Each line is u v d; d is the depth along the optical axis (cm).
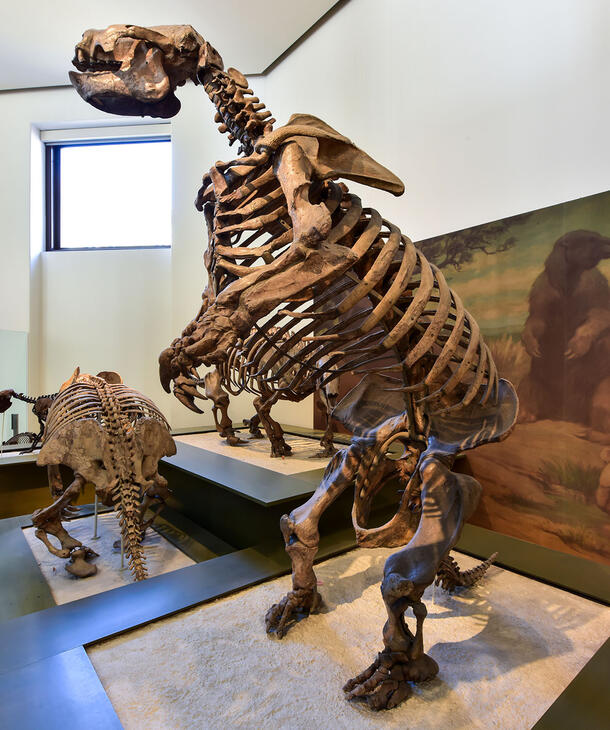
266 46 563
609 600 222
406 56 450
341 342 178
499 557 271
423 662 165
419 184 441
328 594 234
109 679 166
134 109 235
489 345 387
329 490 214
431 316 226
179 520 411
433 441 200
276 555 273
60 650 177
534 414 357
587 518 325
